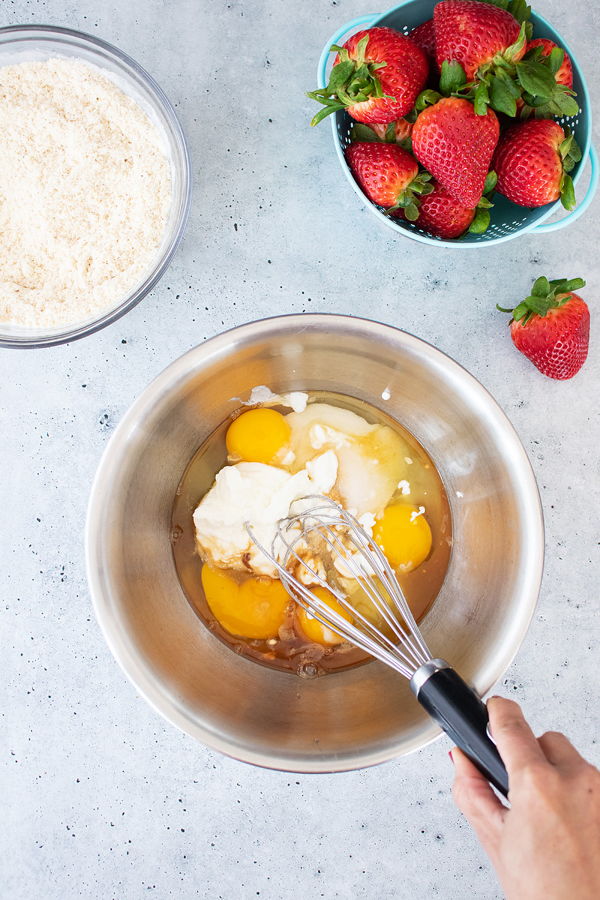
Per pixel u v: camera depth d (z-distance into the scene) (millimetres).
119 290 1196
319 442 1221
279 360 1131
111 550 1014
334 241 1273
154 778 1279
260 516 1172
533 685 1281
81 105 1198
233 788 1283
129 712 1278
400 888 1291
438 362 1039
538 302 1134
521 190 1081
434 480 1239
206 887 1288
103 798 1281
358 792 1286
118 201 1201
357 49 977
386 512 1205
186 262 1268
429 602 1227
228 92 1263
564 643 1281
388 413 1252
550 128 1041
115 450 1010
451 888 1291
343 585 1185
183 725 1011
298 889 1290
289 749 1019
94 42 1153
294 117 1269
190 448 1209
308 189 1271
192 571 1221
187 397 1080
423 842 1289
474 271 1278
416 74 1012
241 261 1271
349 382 1213
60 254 1201
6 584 1276
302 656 1210
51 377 1271
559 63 1011
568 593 1281
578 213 1091
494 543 1111
